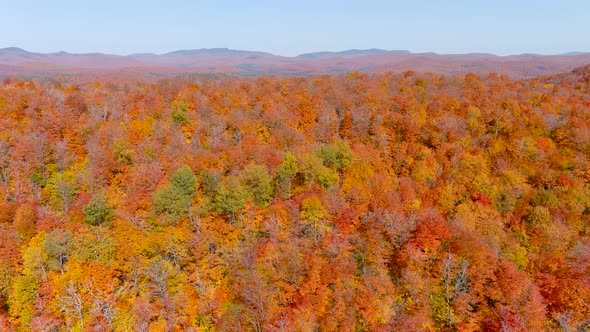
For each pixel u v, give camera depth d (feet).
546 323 130.72
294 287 135.44
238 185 169.58
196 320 133.69
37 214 164.14
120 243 146.41
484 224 178.91
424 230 152.66
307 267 136.36
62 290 130.00
